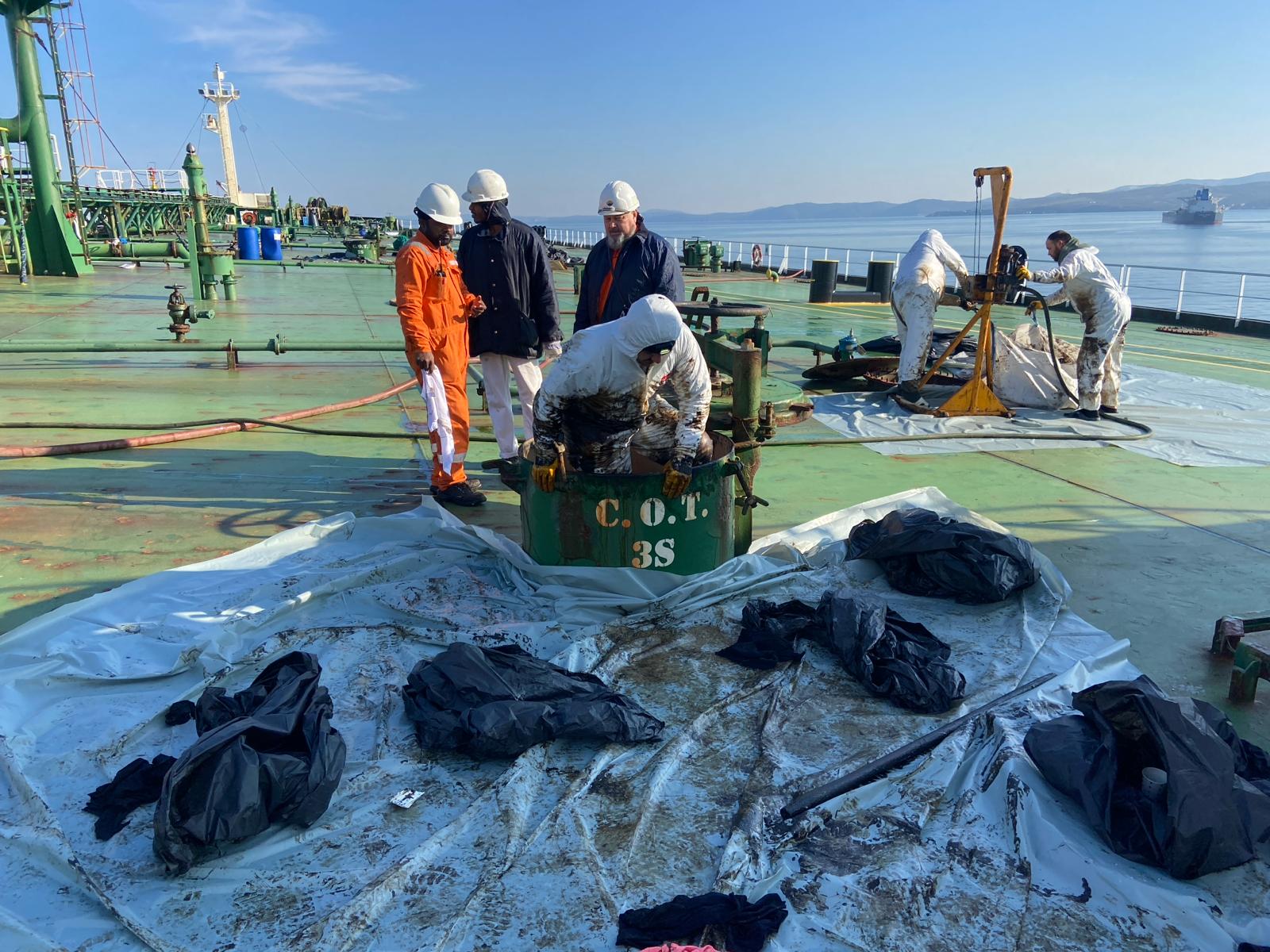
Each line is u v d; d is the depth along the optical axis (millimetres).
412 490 5328
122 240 21078
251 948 1906
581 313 4934
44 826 2260
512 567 3973
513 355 5070
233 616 3496
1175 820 2104
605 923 1985
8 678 2914
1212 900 2061
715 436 4203
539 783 2520
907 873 2141
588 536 3729
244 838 2201
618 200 4559
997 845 2252
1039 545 4566
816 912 2020
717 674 3182
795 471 5957
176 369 9328
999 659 3270
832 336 12672
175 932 1956
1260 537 4723
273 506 4977
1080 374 7434
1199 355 11805
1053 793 2398
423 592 3771
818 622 3400
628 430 3730
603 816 2381
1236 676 3045
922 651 3168
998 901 2061
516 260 4930
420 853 2182
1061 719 2564
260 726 2342
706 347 4473
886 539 3969
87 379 8602
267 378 8922
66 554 4199
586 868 2145
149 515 4773
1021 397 7957
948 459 6324
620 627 3469
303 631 3334
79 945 1907
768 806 2391
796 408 7184
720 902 1996
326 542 4312
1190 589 4027
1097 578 4148
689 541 3775
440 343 4887
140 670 3092
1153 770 2418
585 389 3398
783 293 19984
